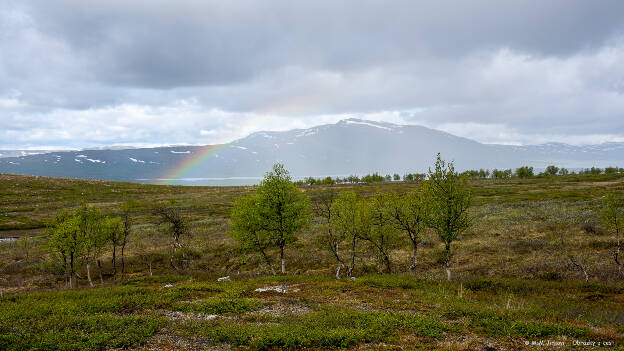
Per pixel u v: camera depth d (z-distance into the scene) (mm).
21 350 12297
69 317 15703
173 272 41000
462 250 41375
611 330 14391
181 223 49562
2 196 130750
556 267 31547
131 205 103438
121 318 15664
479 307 17594
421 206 31016
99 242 37312
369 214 34000
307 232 58844
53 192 147000
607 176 148375
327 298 19953
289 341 12906
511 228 50125
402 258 41219
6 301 20109
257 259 46438
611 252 34469
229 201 125688
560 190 104062
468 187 28250
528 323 14719
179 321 15703
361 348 12508
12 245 61375
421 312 17078
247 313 17000
